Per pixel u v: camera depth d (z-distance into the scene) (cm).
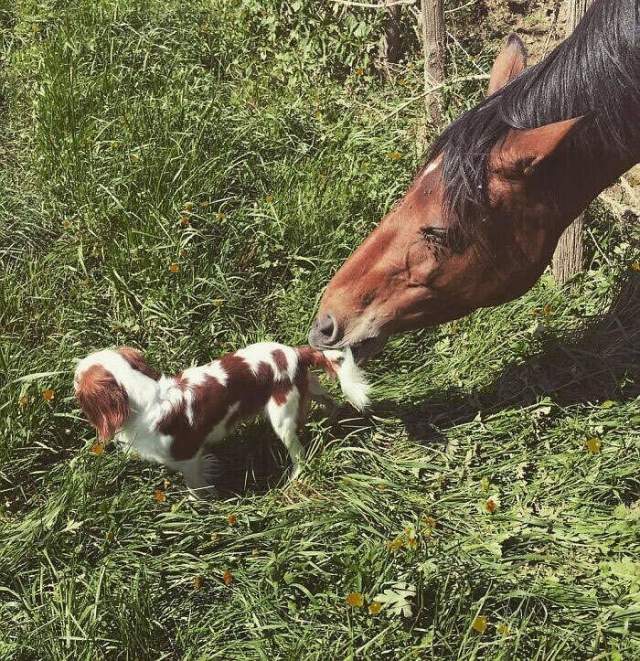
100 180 248
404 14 336
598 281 234
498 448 192
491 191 159
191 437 175
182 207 238
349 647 146
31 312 222
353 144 270
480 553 168
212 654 150
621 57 159
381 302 171
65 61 303
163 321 216
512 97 164
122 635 149
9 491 184
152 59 313
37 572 164
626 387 206
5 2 363
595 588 160
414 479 186
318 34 327
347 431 201
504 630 146
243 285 234
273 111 285
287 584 160
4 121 304
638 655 146
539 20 354
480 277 169
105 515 171
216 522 173
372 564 158
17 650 149
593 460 184
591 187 170
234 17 344
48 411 192
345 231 240
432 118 279
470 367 213
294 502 182
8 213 245
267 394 182
